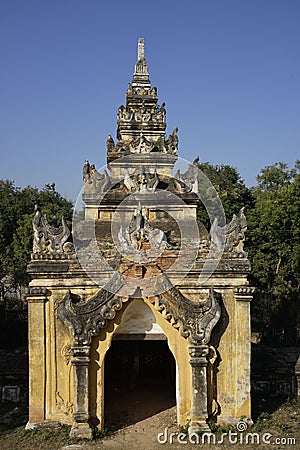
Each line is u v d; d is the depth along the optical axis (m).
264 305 43.41
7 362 25.81
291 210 40.88
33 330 18.94
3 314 39.97
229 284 19.27
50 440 17.95
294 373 24.88
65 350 18.92
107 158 24.02
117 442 17.92
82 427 18.16
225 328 19.25
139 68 26.33
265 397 24.30
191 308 18.67
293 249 40.84
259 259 42.06
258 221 43.81
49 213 43.81
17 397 23.66
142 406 22.34
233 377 19.16
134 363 26.67
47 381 18.89
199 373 18.53
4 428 19.70
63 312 18.27
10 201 51.94
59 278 19.03
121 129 25.03
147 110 25.28
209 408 18.89
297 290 41.91
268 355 27.69
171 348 18.77
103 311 18.30
